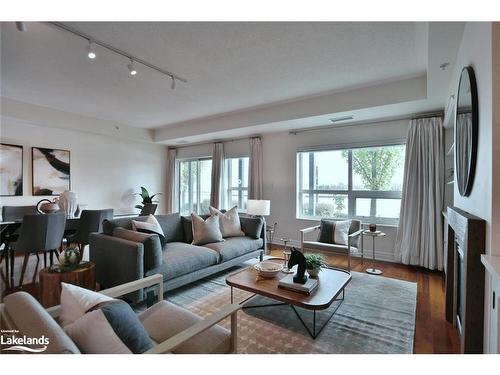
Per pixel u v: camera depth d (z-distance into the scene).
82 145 5.61
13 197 4.65
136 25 2.26
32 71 3.20
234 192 6.29
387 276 3.47
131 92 3.93
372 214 4.47
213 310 2.48
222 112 5.00
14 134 4.67
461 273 1.95
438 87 3.03
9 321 0.92
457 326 2.15
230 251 3.38
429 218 3.73
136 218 3.26
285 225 5.32
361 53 2.74
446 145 3.76
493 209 1.39
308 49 2.66
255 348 1.89
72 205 4.24
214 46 2.61
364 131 4.45
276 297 2.08
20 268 3.67
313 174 5.12
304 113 4.24
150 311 1.59
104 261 2.62
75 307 1.10
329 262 4.12
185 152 7.13
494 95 1.37
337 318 2.34
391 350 1.87
